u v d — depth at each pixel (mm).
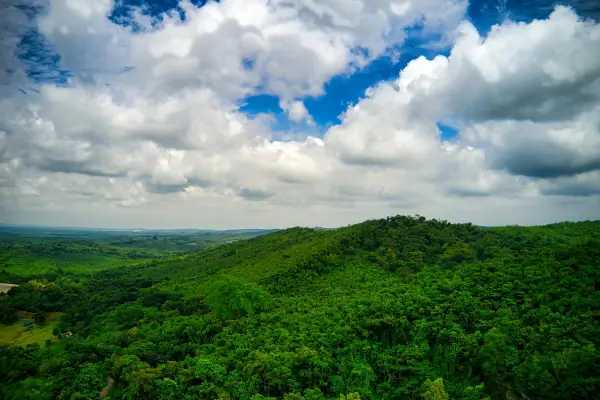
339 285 120312
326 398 69000
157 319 114375
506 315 77562
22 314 149375
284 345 79938
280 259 159125
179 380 72125
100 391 74750
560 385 57875
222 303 108500
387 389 69625
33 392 74625
